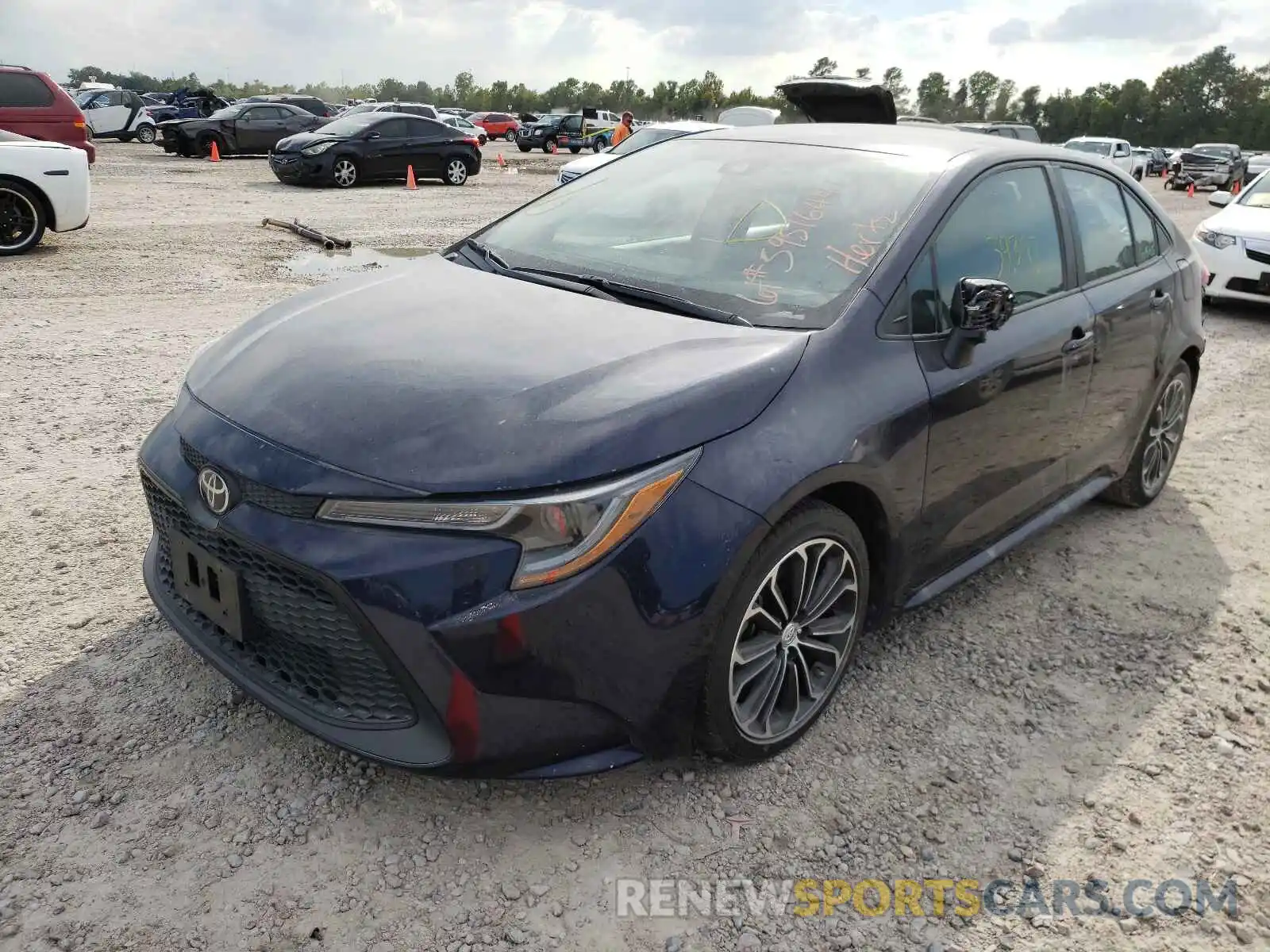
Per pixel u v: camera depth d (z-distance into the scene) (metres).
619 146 13.88
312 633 2.22
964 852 2.45
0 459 4.40
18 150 9.32
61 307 7.43
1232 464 5.33
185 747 2.61
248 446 2.28
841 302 2.74
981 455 3.09
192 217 13.11
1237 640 3.51
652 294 2.86
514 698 2.12
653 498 2.18
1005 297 2.80
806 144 3.51
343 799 2.46
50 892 2.14
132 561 3.56
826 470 2.44
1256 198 9.92
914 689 3.09
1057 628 3.53
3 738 2.59
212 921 2.10
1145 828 2.56
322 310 2.89
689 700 2.34
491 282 3.05
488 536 2.08
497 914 2.17
